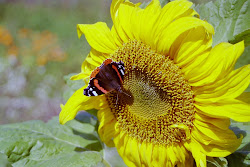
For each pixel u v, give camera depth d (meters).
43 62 2.30
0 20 2.94
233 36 0.72
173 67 0.70
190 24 0.67
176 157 0.72
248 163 0.72
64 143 0.81
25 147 0.79
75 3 2.63
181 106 0.70
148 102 0.72
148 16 0.70
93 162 0.75
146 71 0.71
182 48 0.69
